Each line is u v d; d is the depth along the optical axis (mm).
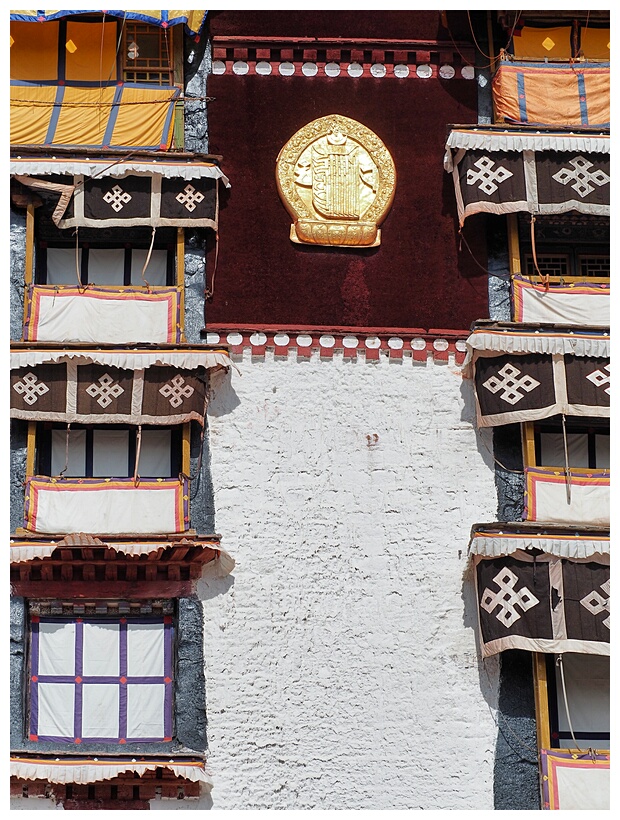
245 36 25016
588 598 21672
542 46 25125
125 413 22719
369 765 21828
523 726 22031
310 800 21641
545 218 24469
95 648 22281
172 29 24859
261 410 23344
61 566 22156
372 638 22406
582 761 21578
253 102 24797
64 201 23484
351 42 25062
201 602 22406
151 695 22141
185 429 23031
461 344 23859
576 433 23688
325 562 22719
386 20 25203
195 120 24625
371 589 22625
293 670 22203
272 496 22969
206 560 22344
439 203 24594
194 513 22812
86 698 22094
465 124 24125
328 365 23641
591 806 21406
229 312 23812
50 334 23172
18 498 22562
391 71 25094
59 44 24641
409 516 23016
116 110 24422
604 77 24922
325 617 22469
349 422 23391
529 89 24797
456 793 21734
